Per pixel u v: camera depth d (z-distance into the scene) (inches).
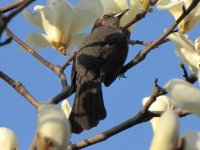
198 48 337.4
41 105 183.6
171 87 188.7
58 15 390.3
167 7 370.9
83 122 395.2
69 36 394.6
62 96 362.0
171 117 173.8
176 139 172.6
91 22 392.2
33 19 395.5
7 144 237.0
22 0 303.9
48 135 173.2
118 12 438.9
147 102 328.2
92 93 476.7
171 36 347.9
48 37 394.3
